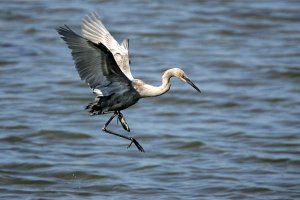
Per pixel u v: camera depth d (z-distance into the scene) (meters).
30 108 19.66
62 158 16.48
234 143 17.69
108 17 27.23
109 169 15.93
